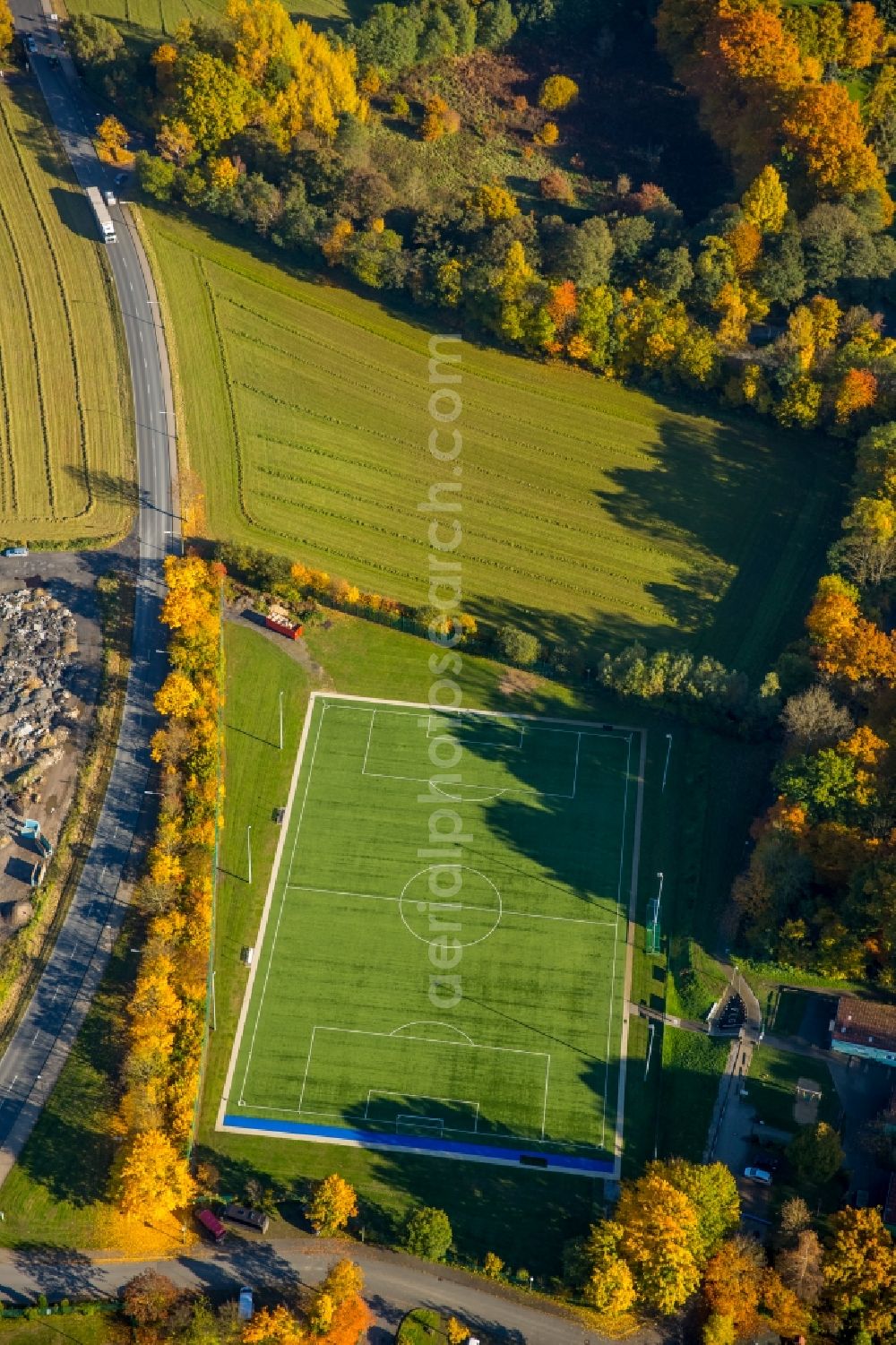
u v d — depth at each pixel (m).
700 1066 192.12
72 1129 183.88
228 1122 187.25
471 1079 192.25
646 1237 168.38
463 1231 178.00
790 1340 168.25
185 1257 174.88
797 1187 181.00
